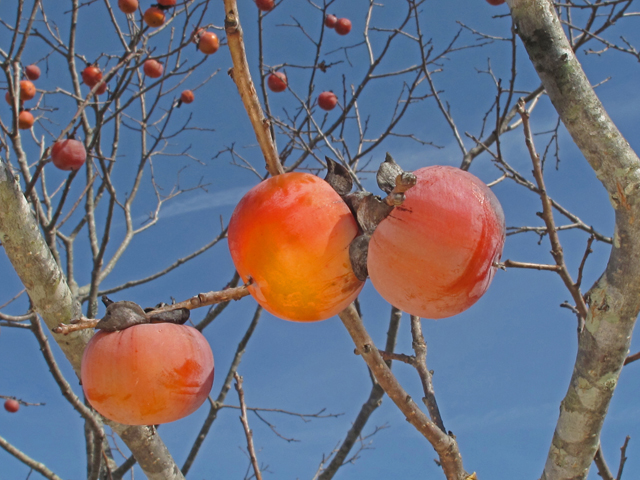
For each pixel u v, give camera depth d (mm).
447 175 511
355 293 526
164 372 542
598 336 542
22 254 593
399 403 580
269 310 529
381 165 521
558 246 625
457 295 508
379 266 511
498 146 720
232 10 516
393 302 517
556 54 524
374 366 573
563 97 525
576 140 527
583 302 626
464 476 592
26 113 929
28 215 593
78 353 608
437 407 617
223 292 561
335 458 836
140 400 541
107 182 842
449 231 502
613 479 626
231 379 971
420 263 504
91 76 920
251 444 660
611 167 522
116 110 954
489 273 512
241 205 525
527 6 524
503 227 514
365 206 519
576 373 553
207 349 561
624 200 522
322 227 515
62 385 721
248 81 523
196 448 898
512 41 702
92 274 855
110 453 905
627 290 532
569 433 561
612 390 549
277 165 531
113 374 541
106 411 545
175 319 558
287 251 513
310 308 522
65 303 605
